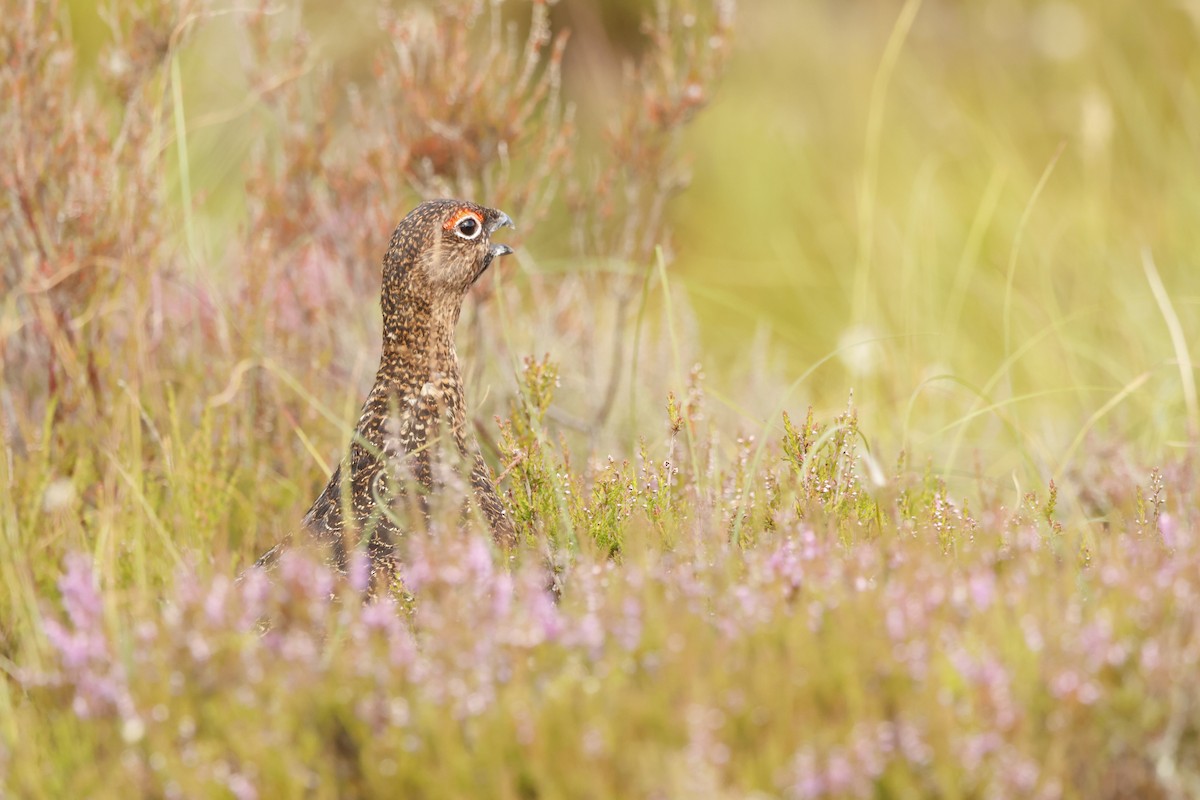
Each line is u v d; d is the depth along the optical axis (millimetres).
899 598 6066
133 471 9391
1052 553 7266
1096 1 18719
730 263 18750
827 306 17328
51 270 10320
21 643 7727
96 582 7094
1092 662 5656
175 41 11469
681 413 9508
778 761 5305
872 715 5492
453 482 7824
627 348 13695
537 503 8375
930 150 18859
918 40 20453
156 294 11141
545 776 5359
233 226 14203
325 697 5785
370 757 5574
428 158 11492
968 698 5566
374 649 6035
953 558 6988
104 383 10695
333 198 12016
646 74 12461
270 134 15852
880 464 10242
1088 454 11258
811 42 20766
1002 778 5238
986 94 18859
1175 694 5582
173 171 15031
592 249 17219
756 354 14328
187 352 11578
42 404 10695
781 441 8711
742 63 20797
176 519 9141
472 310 11047
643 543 7098
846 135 19531
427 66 11977
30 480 9258
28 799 5984
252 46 12820
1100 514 10359
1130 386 10445
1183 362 10781
